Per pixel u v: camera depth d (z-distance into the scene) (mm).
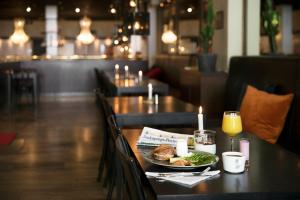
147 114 3807
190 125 3986
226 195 1752
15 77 10781
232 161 2023
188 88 6977
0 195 3861
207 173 2008
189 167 2064
